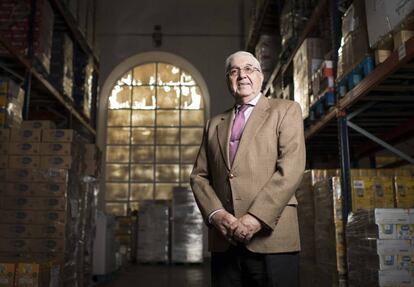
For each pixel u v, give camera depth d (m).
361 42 3.01
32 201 3.93
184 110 10.64
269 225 1.44
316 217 3.81
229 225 1.47
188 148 10.48
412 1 2.23
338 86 3.53
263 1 6.41
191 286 5.23
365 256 2.86
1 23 4.87
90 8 7.32
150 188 10.27
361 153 5.43
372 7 2.72
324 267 3.58
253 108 1.68
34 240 3.88
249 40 7.74
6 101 4.11
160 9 10.57
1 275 3.13
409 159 3.59
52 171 3.97
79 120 6.77
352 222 3.12
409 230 2.69
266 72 6.57
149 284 5.42
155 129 10.53
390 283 2.62
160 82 10.74
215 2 10.65
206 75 10.26
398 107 3.86
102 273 5.59
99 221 5.73
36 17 4.91
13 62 4.80
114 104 10.60
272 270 1.49
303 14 5.00
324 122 3.94
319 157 6.36
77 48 7.02
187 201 8.59
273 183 1.49
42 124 4.12
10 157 4.00
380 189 3.35
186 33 10.46
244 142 1.60
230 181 1.58
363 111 3.96
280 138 1.59
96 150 5.09
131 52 10.33
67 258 3.99
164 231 8.61
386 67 2.63
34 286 3.11
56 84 5.66
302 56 4.46
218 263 1.63
